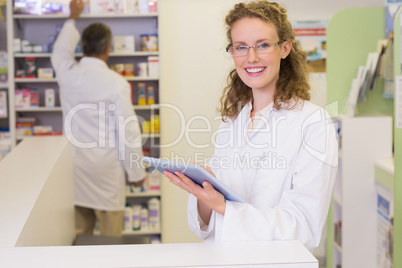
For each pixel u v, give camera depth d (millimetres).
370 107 4203
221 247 1510
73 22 4633
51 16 4719
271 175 1760
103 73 4402
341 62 4223
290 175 1744
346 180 3871
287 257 1435
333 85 4234
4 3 4801
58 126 5055
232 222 1619
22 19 4918
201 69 4844
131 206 5004
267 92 1854
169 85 4859
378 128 3842
